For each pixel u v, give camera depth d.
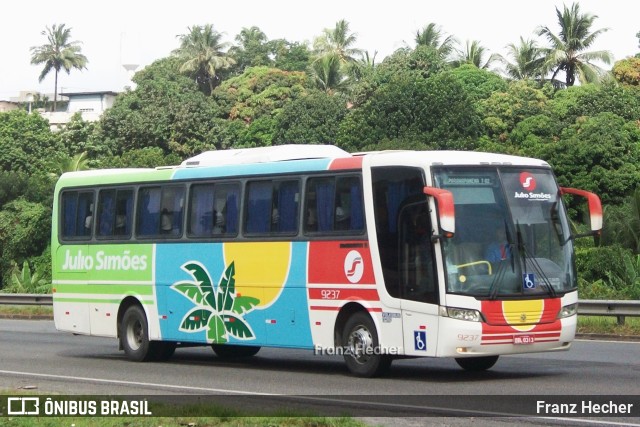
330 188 17.22
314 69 89.00
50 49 117.44
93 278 21.61
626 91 63.28
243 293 18.53
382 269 16.25
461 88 61.53
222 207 19.11
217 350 21.64
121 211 21.20
